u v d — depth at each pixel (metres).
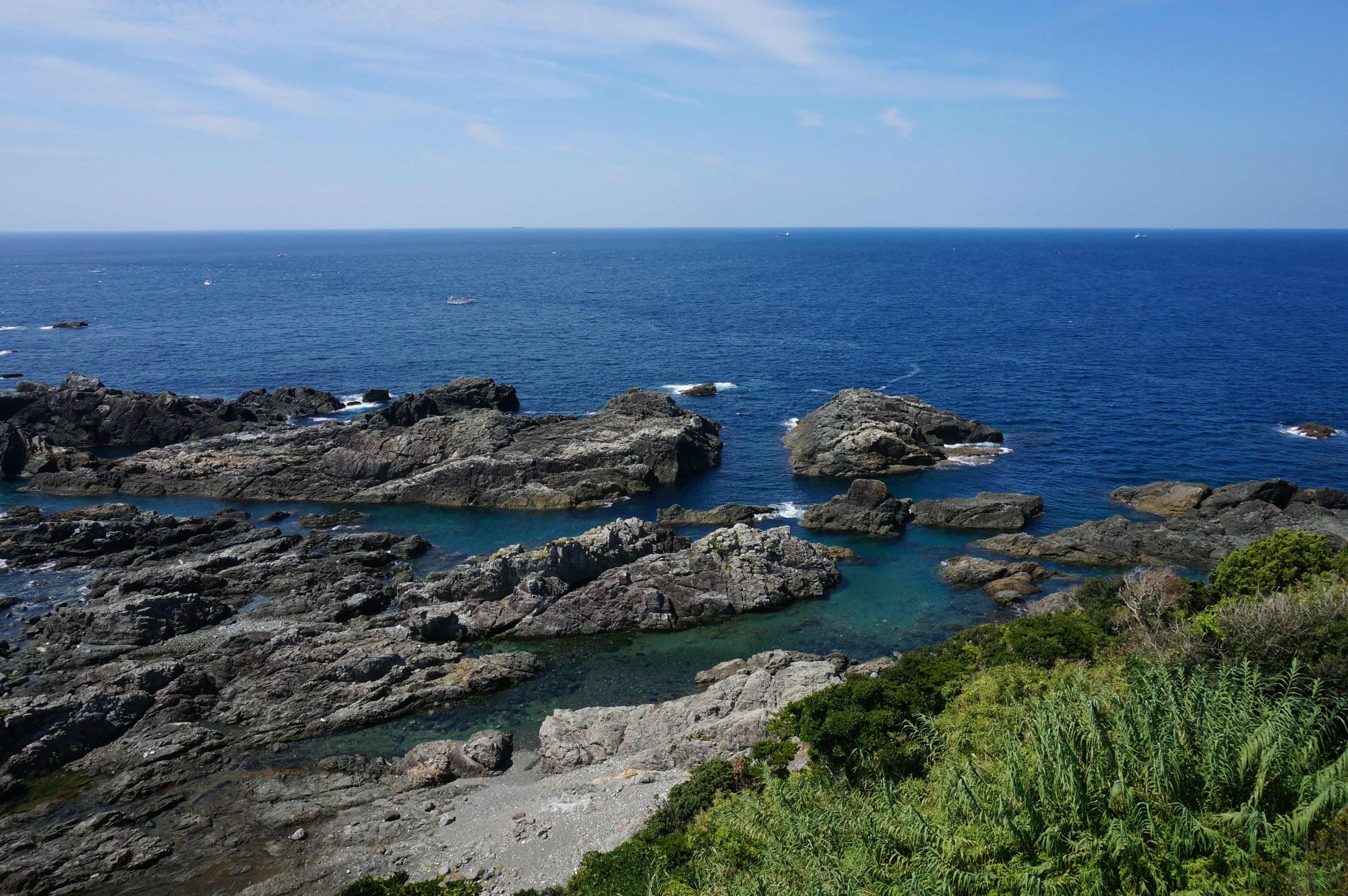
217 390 132.38
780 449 104.75
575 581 66.19
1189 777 23.48
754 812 31.44
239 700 51.34
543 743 47.25
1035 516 80.88
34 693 49.66
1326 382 128.38
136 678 50.47
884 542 77.50
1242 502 76.62
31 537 75.50
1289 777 22.78
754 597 64.25
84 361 150.12
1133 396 122.94
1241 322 189.25
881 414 101.62
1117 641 43.19
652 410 107.31
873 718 35.16
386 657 54.19
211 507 88.38
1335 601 33.66
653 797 38.62
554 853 35.81
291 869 36.94
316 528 81.81
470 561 70.88
